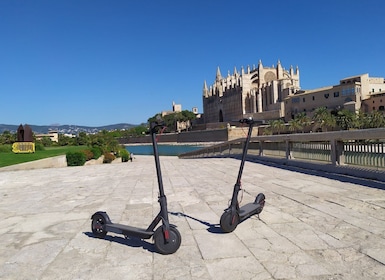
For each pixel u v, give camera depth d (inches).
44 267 151.3
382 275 128.9
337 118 2925.7
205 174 506.3
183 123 6535.4
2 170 734.5
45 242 188.5
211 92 6112.2
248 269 139.4
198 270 140.9
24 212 279.0
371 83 3304.6
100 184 449.7
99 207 285.6
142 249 169.9
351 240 168.7
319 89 3592.5
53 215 261.9
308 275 131.2
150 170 637.9
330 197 270.8
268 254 154.8
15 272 146.6
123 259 157.1
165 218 160.7
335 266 138.6
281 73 4921.3
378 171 323.0
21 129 1462.8
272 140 593.6
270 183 367.2
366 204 240.2
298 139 487.8
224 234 188.1
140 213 254.5
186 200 297.6
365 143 346.6
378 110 2947.8
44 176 604.1
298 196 283.6
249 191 325.1
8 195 386.0
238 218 192.7
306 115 3474.4
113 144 2229.3
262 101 4505.4
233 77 5462.6
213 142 4291.3
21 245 185.3
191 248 167.6
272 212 232.2
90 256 163.0
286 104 3833.7
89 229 213.5
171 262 150.9
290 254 153.6
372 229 184.2
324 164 418.9
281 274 133.2
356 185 315.6
